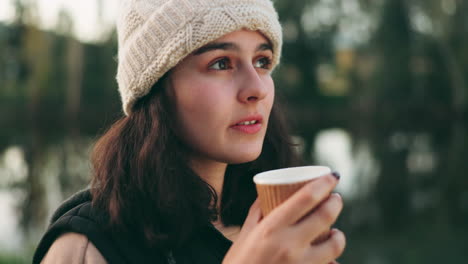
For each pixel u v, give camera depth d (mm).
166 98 1092
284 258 749
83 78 9750
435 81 9477
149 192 1044
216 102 1015
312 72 11250
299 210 746
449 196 7957
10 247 5598
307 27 10492
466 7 9148
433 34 9141
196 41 996
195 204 1064
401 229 7137
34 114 9953
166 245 996
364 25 9477
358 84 9641
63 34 9461
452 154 8664
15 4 9219
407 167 8367
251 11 1006
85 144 9477
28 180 7938
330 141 12164
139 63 1069
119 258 973
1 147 10750
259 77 1061
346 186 8109
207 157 1083
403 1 8945
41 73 9695
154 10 1044
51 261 983
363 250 6391
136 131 1128
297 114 10969
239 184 1303
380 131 9117
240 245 841
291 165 1470
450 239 6621
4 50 9930
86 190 1127
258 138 1073
